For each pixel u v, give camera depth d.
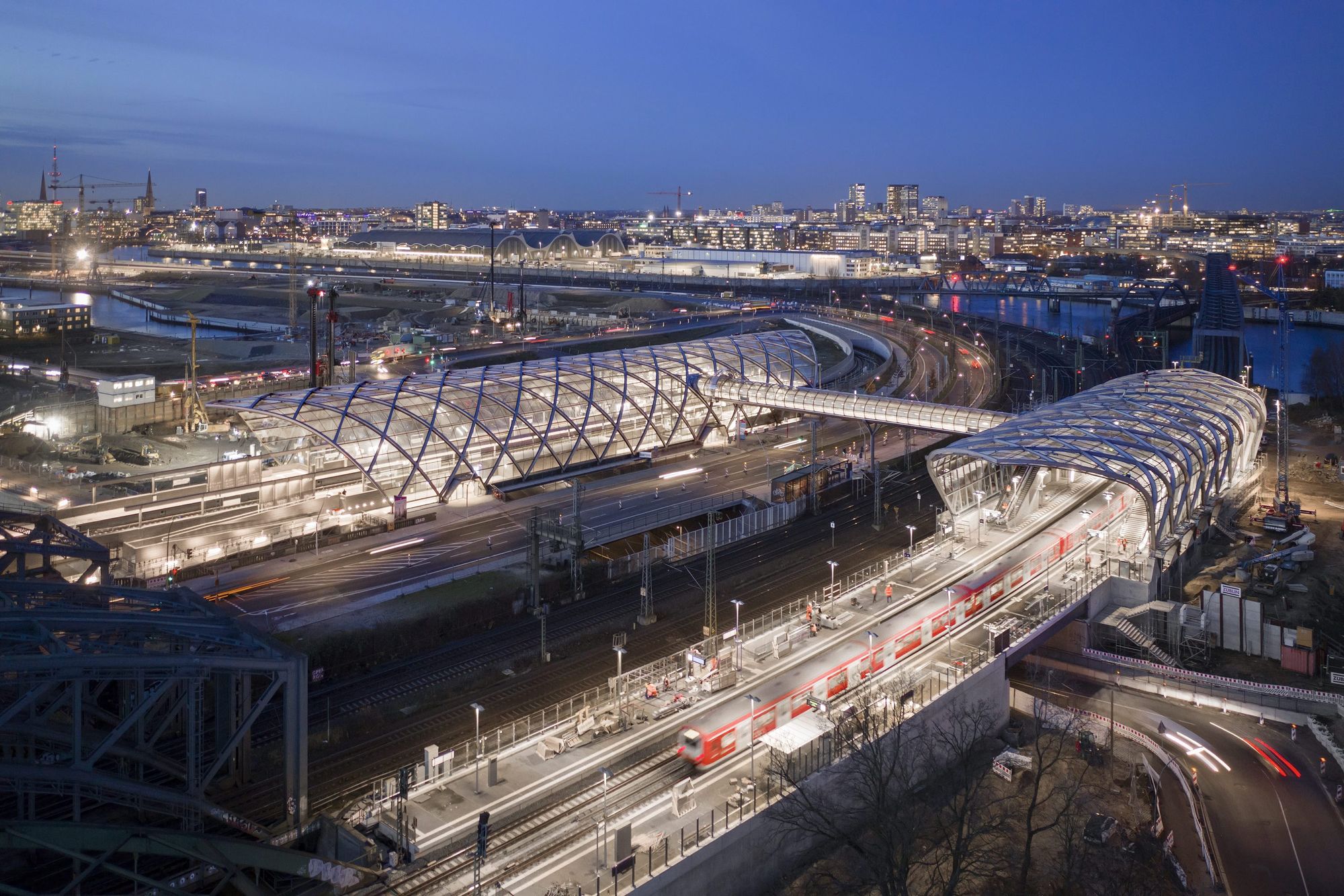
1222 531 132.88
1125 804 73.69
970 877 65.12
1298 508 139.12
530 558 110.31
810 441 181.62
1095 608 103.06
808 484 145.38
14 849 60.12
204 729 77.00
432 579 112.56
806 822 62.56
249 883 58.03
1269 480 161.00
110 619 59.12
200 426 178.50
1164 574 111.62
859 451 177.88
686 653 87.88
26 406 183.50
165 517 118.69
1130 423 128.12
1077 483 141.12
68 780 52.53
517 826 64.69
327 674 92.06
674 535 131.12
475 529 130.75
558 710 81.94
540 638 99.81
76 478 140.00
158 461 153.25
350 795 70.62
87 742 62.12
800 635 92.25
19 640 56.00
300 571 115.25
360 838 62.00
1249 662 97.75
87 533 112.62
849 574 116.94
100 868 59.56
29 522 83.94
